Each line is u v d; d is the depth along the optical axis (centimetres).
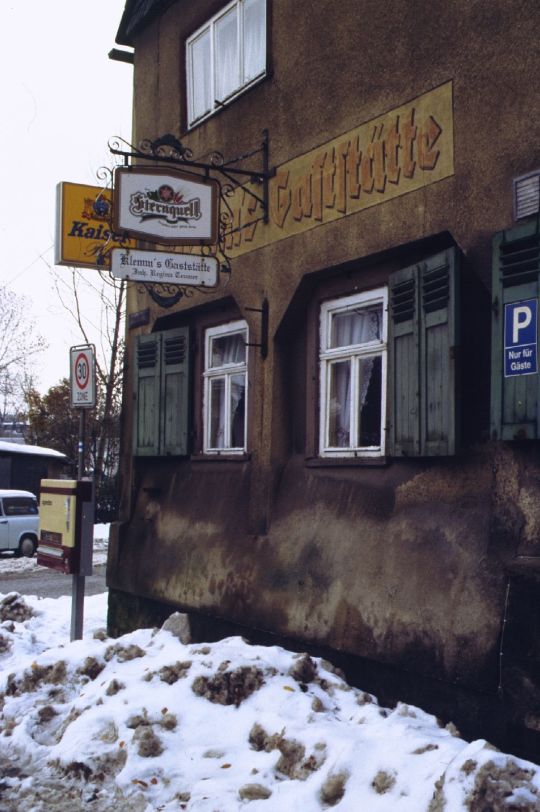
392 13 709
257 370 862
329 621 727
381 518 695
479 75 623
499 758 425
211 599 890
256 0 901
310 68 807
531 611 538
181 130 1027
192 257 818
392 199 701
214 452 948
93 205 1011
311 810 471
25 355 4916
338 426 789
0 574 1902
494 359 574
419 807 432
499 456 585
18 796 545
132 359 1102
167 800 516
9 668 824
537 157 576
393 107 704
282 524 810
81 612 846
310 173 801
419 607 636
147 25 1111
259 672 621
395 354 686
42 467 3159
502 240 571
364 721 562
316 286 810
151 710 597
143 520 1048
